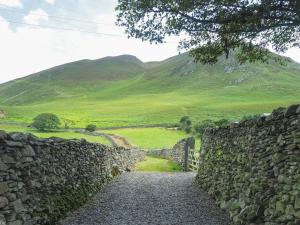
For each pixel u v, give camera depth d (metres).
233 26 12.83
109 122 92.06
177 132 71.50
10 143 8.02
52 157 10.93
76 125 82.62
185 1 12.37
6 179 7.80
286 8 12.02
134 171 30.89
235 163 13.73
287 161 8.93
